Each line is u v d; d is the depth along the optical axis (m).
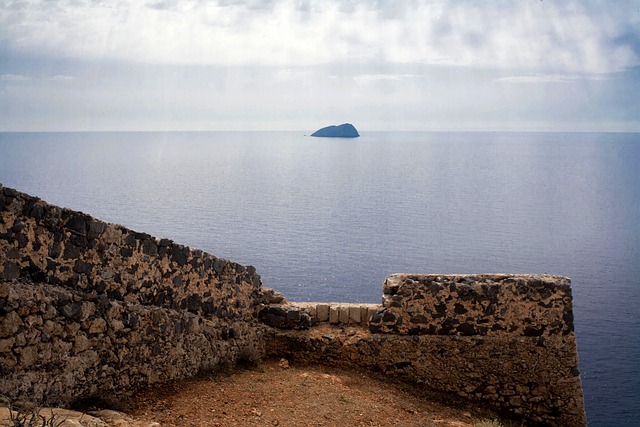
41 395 9.33
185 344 12.43
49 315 9.50
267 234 117.56
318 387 12.91
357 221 149.12
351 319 15.27
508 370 14.38
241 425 10.45
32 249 9.46
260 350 14.83
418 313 14.62
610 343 57.12
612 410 40.25
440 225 146.75
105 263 10.70
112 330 10.66
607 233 144.12
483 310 14.48
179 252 12.41
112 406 10.25
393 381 14.41
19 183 182.50
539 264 105.44
